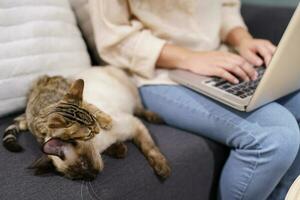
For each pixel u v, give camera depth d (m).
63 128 0.72
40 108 0.86
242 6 1.49
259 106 0.86
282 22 1.32
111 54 1.05
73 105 0.78
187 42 1.07
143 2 1.01
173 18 1.05
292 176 0.94
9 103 0.95
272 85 0.79
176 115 0.98
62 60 1.02
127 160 0.83
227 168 0.92
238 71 0.92
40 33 0.98
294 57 0.76
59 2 1.04
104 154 0.84
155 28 1.04
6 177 0.75
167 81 1.02
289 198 0.81
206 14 1.08
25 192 0.71
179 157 0.87
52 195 0.70
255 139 0.83
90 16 1.09
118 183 0.76
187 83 0.95
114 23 1.00
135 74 1.09
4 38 0.92
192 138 0.94
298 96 0.97
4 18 0.92
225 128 0.89
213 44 1.11
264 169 0.84
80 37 1.11
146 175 0.80
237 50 1.15
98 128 0.79
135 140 0.89
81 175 0.74
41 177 0.75
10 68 0.93
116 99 0.96
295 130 0.85
